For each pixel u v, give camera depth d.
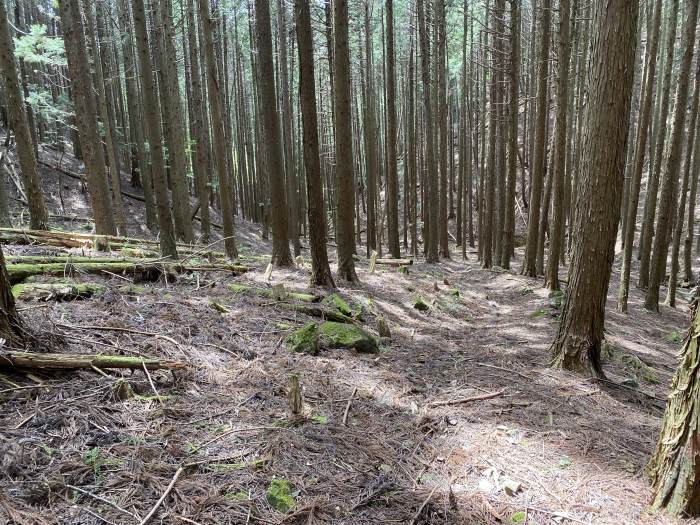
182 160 15.42
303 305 7.38
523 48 21.88
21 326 3.80
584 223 5.33
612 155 5.02
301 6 8.55
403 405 4.34
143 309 5.61
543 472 3.32
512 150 14.92
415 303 9.32
